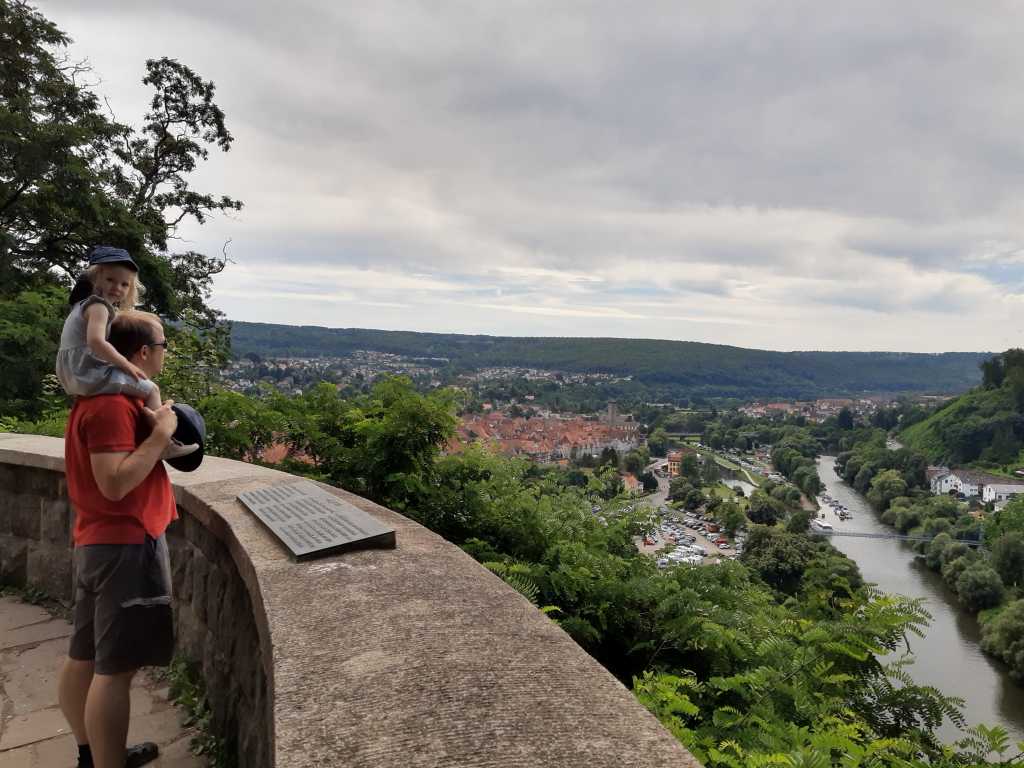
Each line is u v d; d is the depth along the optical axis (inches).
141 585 87.5
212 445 228.5
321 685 62.2
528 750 52.2
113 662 85.8
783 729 122.7
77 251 811.4
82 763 94.9
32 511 177.5
